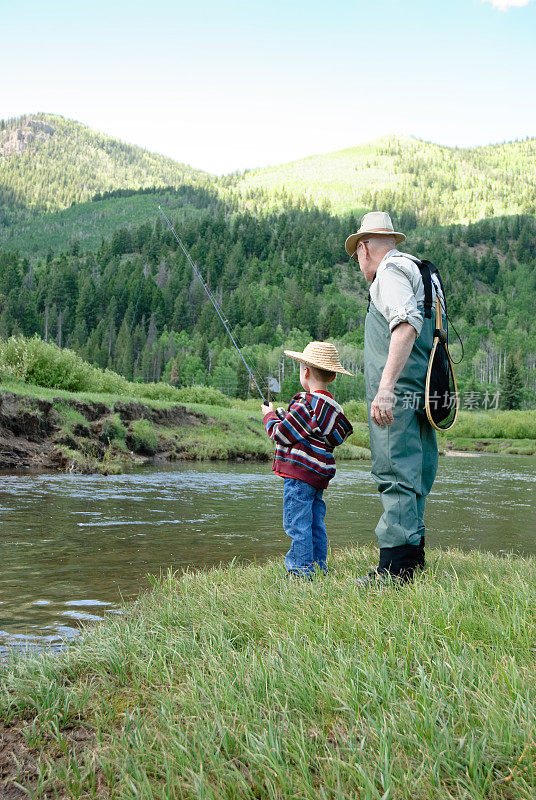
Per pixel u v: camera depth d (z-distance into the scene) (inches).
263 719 70.7
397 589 116.6
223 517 296.2
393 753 61.9
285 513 148.9
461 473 748.6
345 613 101.6
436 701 68.6
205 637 102.0
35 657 101.8
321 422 145.6
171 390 1076.5
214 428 762.8
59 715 80.5
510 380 3846.0
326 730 69.9
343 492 440.1
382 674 76.4
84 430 567.2
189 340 6230.3
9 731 79.2
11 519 266.2
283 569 149.9
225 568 180.7
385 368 123.5
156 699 82.2
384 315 127.6
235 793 59.4
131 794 61.2
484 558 169.9
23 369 668.1
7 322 5930.1
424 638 89.3
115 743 71.1
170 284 7652.6
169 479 467.5
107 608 143.2
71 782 65.5
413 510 129.3
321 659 83.7
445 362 134.1
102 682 89.7
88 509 303.1
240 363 4466.0
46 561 192.9
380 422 123.6
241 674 82.0
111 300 6939.0
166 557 203.3
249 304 7175.2
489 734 62.7
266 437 807.1
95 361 5600.4
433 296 131.1
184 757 64.4
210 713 73.8
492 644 86.7
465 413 2454.5
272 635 97.2
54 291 7204.7
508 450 1849.2
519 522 330.6
